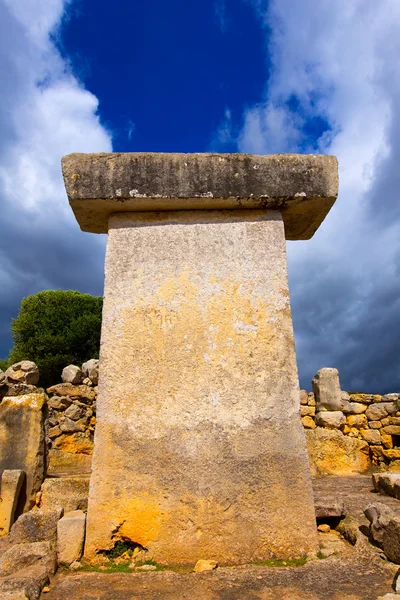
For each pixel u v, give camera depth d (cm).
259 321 321
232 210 344
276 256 336
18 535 298
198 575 256
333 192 338
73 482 405
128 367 309
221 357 312
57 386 803
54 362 1598
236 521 285
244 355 314
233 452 296
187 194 327
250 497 289
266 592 232
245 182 332
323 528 322
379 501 394
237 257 333
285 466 296
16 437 427
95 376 831
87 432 800
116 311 320
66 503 364
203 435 298
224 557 278
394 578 239
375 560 266
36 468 419
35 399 442
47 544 278
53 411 784
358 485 529
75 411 788
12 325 1717
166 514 285
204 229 339
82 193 325
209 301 323
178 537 282
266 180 334
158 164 331
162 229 338
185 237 336
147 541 282
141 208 339
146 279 326
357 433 759
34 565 261
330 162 344
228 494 289
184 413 301
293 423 304
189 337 315
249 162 337
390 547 268
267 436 300
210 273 329
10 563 259
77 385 816
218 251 334
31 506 407
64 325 1677
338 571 256
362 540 289
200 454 295
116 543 285
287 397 309
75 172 330
